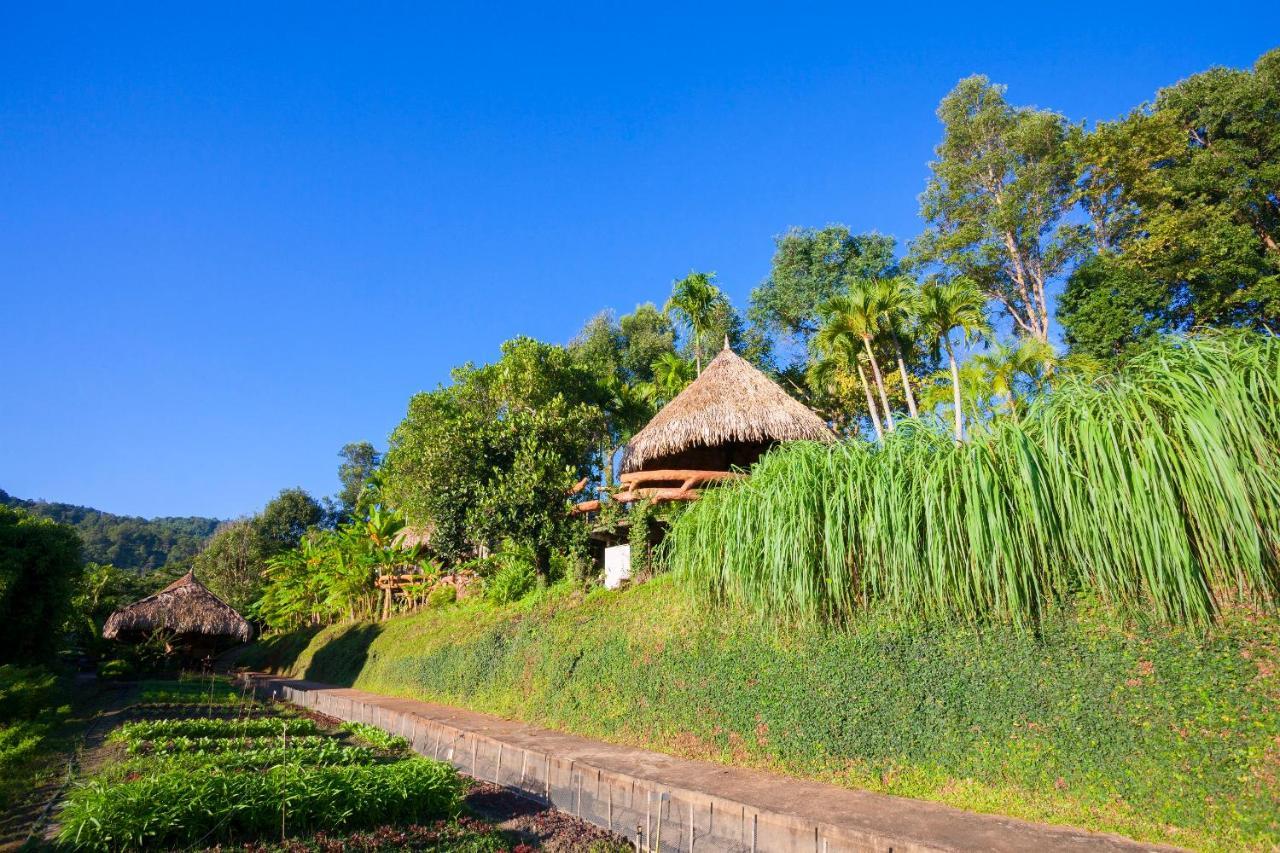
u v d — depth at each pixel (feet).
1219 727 17.78
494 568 62.18
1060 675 20.93
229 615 104.68
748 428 44.93
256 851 21.11
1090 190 83.41
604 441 94.17
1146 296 70.13
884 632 25.54
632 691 36.29
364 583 94.73
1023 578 21.22
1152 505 18.67
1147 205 79.36
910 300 68.59
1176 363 19.45
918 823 20.12
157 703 64.28
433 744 43.11
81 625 108.37
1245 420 17.62
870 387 92.07
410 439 79.20
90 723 54.13
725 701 30.83
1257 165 77.10
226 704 65.92
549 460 57.16
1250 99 76.28
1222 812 17.20
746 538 28.63
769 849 21.36
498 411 84.48
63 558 71.87
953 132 94.27
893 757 24.32
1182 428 18.60
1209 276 68.74
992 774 21.74
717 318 108.06
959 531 22.48
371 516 93.56
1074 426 20.97
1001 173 92.53
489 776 36.06
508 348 86.07
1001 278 93.35
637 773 27.68
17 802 28.99
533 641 46.85
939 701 23.59
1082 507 20.18
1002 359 64.03
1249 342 19.12
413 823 25.02
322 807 23.76
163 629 99.35
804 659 27.96
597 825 27.55
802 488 26.58
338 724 55.06
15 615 66.80
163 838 21.07
